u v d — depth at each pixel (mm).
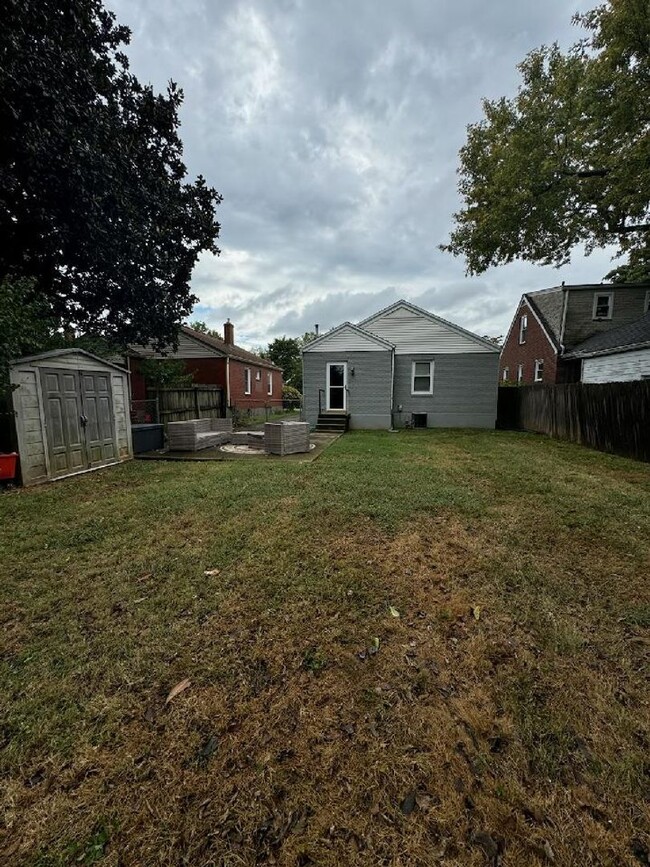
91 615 2387
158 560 3080
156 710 1693
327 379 12766
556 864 1148
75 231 7324
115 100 7980
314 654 2027
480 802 1318
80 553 3246
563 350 15547
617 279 17562
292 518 3916
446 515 3982
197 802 1323
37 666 1959
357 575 2799
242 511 4156
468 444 9039
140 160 8352
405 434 11141
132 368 14742
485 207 12719
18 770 1434
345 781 1390
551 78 10719
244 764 1451
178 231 9805
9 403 5379
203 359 18797
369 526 3695
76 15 6453
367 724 1615
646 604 2430
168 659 2002
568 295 15875
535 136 11000
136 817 1278
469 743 1527
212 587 2670
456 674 1887
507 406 13836
